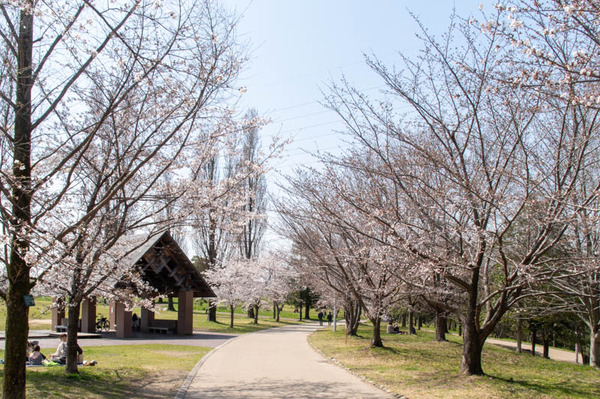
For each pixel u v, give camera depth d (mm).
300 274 23547
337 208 14203
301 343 23047
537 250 10648
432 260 10719
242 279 37000
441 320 22703
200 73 8672
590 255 10883
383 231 11477
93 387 10023
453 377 11625
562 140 10016
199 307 64938
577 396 9844
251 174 11234
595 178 12602
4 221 6848
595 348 16641
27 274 7207
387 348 18609
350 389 10766
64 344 13562
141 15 7586
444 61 10242
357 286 16562
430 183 11930
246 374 12977
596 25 6320
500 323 24109
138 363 14305
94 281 11625
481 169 10570
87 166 10148
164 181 11344
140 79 7902
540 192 9625
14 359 6973
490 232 9867
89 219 8133
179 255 25984
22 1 6664
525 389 10430
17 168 7258
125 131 10008
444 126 10312
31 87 7551
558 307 15812
